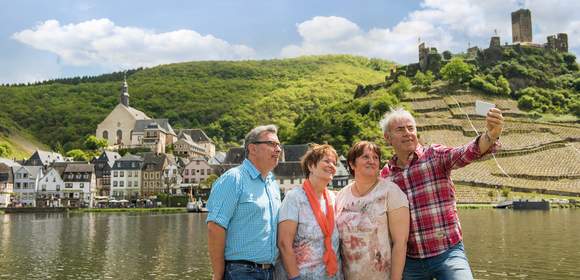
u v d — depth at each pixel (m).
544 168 178.50
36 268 42.28
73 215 130.00
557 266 39.53
